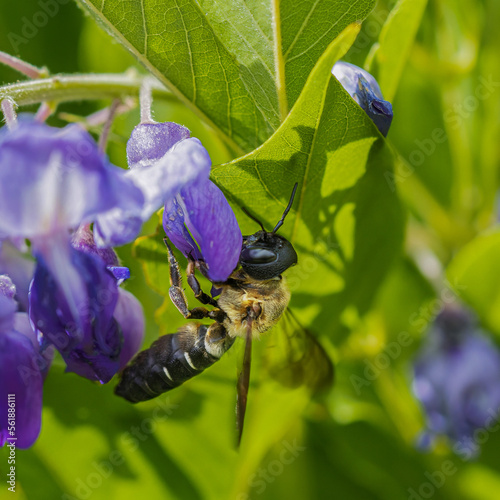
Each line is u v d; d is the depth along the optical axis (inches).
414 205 9.7
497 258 9.4
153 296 9.2
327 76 7.8
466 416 9.6
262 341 8.8
